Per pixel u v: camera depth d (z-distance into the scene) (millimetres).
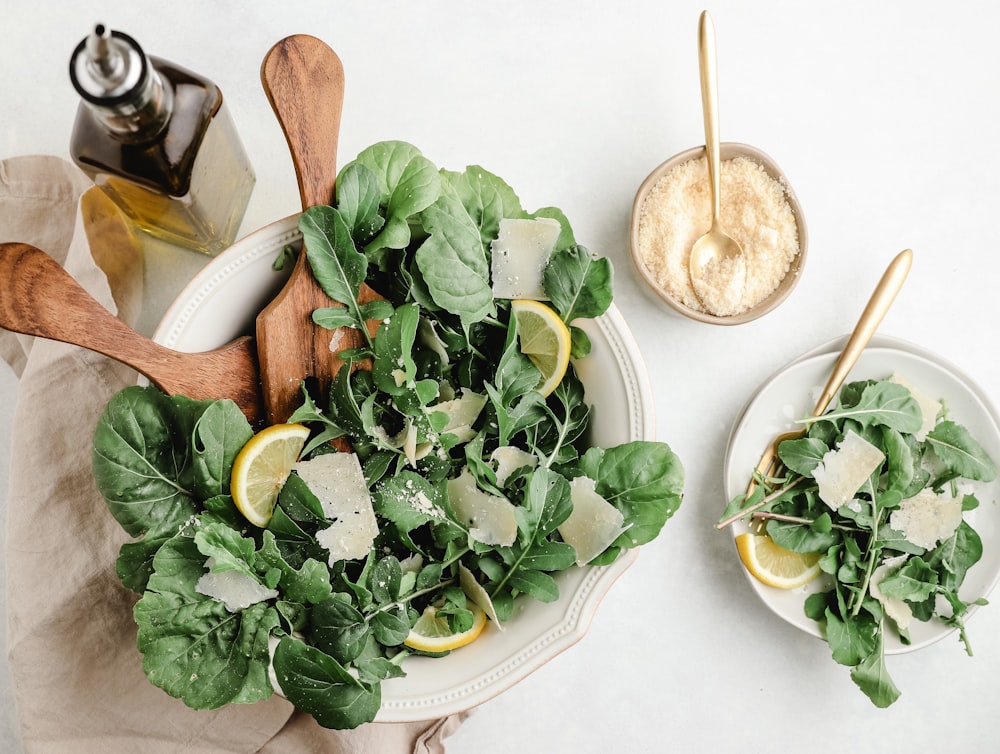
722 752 812
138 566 653
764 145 826
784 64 827
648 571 808
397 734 778
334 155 671
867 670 770
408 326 660
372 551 667
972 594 794
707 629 810
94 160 665
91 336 621
